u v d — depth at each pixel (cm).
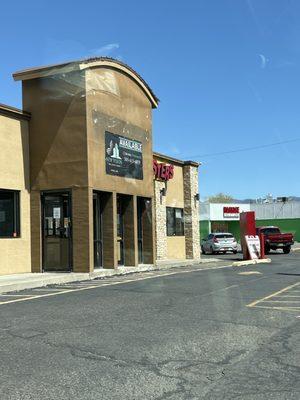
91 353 677
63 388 541
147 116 2172
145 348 704
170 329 820
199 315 937
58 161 1756
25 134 1781
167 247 2698
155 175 2520
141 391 534
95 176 1761
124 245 2042
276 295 1199
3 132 1681
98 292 1264
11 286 1336
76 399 510
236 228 6234
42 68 1767
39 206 1769
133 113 2052
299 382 565
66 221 1753
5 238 1664
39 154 1780
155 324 857
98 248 1870
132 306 1037
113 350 693
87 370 604
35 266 1753
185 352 685
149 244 2156
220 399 512
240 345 723
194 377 581
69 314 946
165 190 2655
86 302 1092
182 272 1900
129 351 688
